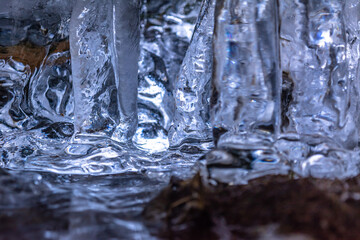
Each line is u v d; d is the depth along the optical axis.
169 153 1.06
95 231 0.87
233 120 0.97
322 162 0.94
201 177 0.92
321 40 1.00
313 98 1.00
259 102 0.96
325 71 1.00
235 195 0.90
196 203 0.88
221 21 0.97
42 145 1.07
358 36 1.03
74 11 1.04
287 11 1.01
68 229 0.87
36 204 0.90
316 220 0.84
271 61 0.96
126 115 1.07
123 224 0.88
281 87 1.01
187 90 1.07
